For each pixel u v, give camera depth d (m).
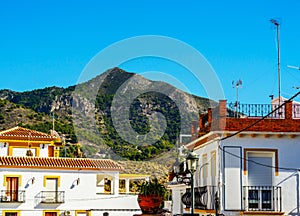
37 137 42.81
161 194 7.05
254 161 20.20
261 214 19.81
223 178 19.88
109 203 38.75
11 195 37.44
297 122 20.23
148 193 7.07
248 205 19.91
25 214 37.50
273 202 20.05
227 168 19.94
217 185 19.80
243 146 20.09
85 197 38.62
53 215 38.19
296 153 20.36
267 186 20.12
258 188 20.06
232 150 20.02
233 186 19.94
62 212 38.22
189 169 10.13
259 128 20.06
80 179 38.72
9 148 42.19
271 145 20.28
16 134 42.62
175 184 21.50
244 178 19.98
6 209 37.16
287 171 20.28
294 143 20.41
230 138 20.02
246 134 20.02
